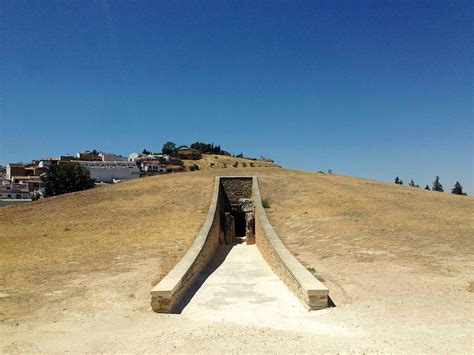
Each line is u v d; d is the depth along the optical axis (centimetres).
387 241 2198
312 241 2314
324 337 987
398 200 3538
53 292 1487
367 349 888
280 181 4356
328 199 3503
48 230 2928
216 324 1130
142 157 15212
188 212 3303
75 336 1051
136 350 933
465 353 856
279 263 1848
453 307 1195
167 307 1299
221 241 3409
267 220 2750
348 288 1439
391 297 1318
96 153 15612
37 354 927
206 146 17875
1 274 1764
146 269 1836
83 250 2294
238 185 4038
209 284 1764
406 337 964
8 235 2795
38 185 9781
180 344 955
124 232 2778
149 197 3869
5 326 1144
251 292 1596
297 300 1430
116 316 1237
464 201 3597
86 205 3738
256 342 953
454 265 1691
